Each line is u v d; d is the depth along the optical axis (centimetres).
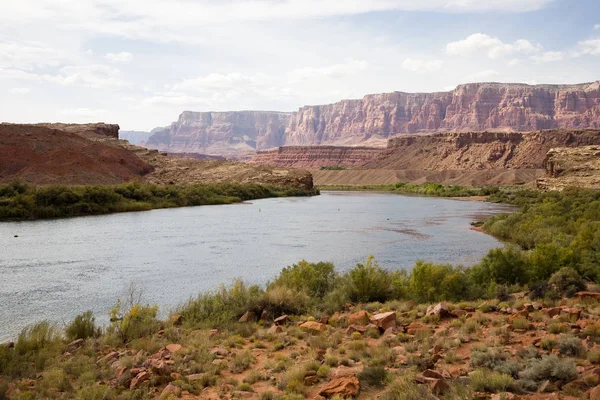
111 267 2500
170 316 1441
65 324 1521
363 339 1123
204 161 11894
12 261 2655
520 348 942
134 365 975
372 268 1697
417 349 997
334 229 4272
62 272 2370
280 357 1013
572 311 1155
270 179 10900
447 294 1574
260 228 4322
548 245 1823
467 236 3784
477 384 756
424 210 6538
